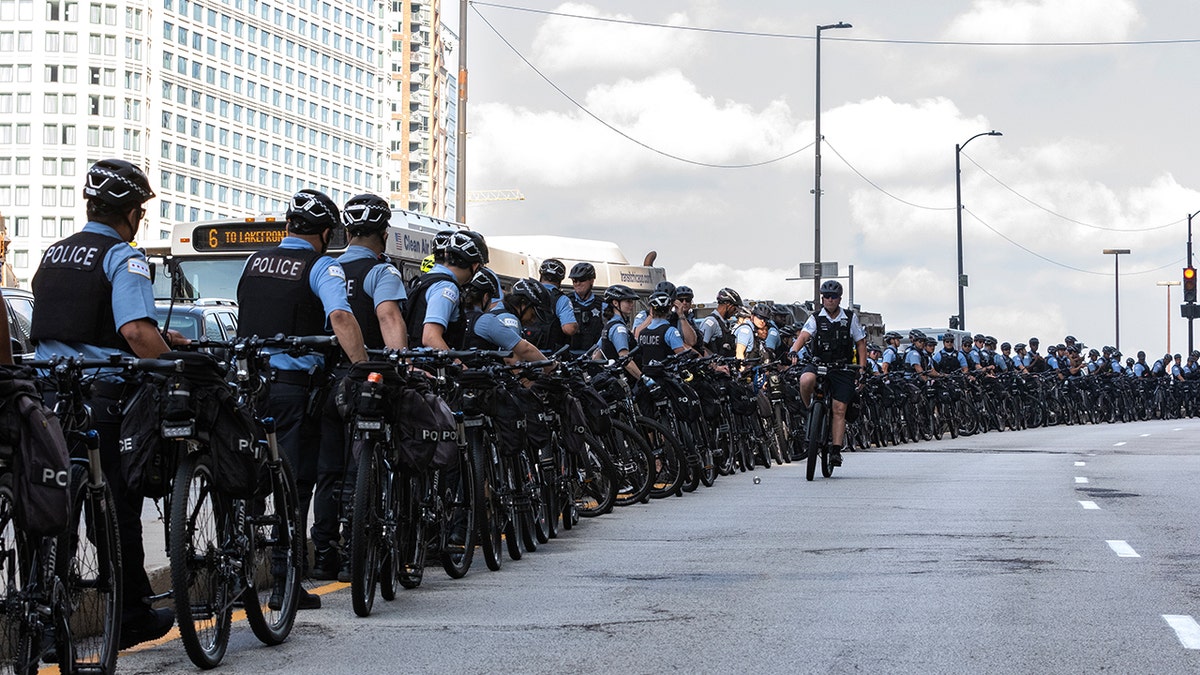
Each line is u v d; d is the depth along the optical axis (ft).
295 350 28.96
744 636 27.12
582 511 48.11
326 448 31.71
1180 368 187.73
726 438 66.90
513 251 99.45
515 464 38.83
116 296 23.76
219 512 24.36
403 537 31.91
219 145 601.62
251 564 25.31
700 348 68.64
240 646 26.35
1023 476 68.69
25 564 20.18
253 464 24.16
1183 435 120.37
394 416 29.60
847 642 26.45
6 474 19.63
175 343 25.66
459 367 35.45
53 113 571.69
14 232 572.10
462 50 124.06
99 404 23.73
